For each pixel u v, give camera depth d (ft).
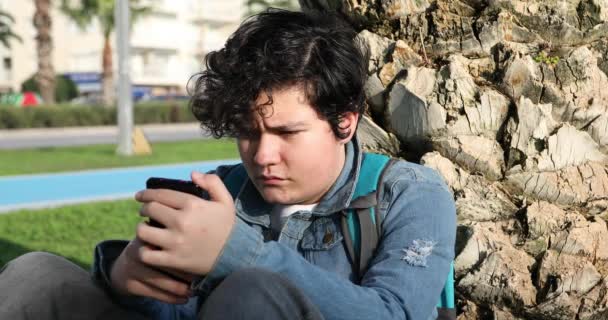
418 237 4.87
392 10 6.65
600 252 5.87
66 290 4.77
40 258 4.95
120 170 36.35
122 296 4.81
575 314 5.77
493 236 5.91
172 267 4.13
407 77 6.25
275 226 5.49
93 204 24.27
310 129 4.79
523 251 5.89
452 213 5.16
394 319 4.47
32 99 108.37
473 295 6.00
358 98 5.07
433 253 4.85
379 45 6.58
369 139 6.59
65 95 124.47
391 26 6.74
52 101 88.58
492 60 6.26
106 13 89.71
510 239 5.95
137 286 4.46
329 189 5.18
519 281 5.80
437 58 6.49
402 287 4.64
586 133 6.00
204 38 159.12
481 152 6.07
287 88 4.68
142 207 4.25
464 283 5.96
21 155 45.52
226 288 4.06
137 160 41.70
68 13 90.27
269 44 4.75
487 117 6.09
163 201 4.18
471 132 6.11
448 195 5.25
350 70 4.91
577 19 6.20
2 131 78.69
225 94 4.75
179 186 4.44
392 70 6.46
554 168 5.98
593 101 6.01
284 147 4.81
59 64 141.59
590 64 6.01
